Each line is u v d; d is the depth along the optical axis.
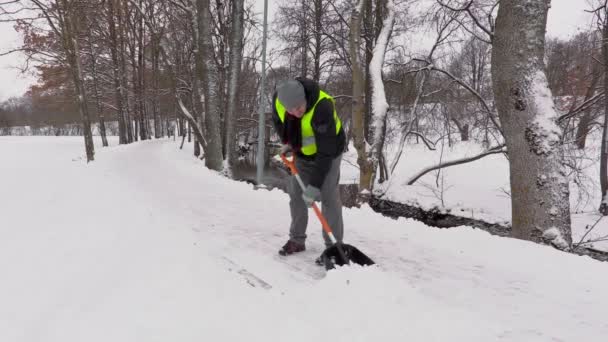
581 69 11.78
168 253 3.20
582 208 10.99
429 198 12.06
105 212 4.77
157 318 2.16
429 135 14.90
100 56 27.00
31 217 4.86
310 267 3.00
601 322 2.21
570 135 11.06
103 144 26.27
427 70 12.23
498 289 2.65
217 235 3.81
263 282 2.69
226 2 17.39
